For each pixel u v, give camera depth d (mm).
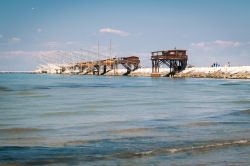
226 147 18531
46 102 46469
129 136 21812
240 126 25656
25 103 44844
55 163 15703
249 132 23094
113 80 141000
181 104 43969
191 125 26172
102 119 29969
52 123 27672
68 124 27125
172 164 15625
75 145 19250
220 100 49781
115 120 29344
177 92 67750
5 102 46250
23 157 16656
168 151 17625
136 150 17969
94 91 71875
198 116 31781
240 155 17062
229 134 22328
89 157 16625
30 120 29391
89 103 45094
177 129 24359
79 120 29391
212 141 20062
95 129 24609
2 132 23422
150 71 188750
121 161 16062
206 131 23484
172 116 31891
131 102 46688
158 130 23938
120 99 51719
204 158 16547
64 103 45031
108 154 17141
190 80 132125
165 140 20469
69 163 15711
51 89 78188
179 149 17938
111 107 40062
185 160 16203
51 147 18766
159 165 15469
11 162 15812
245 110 36156
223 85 93812
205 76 151125
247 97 54844
